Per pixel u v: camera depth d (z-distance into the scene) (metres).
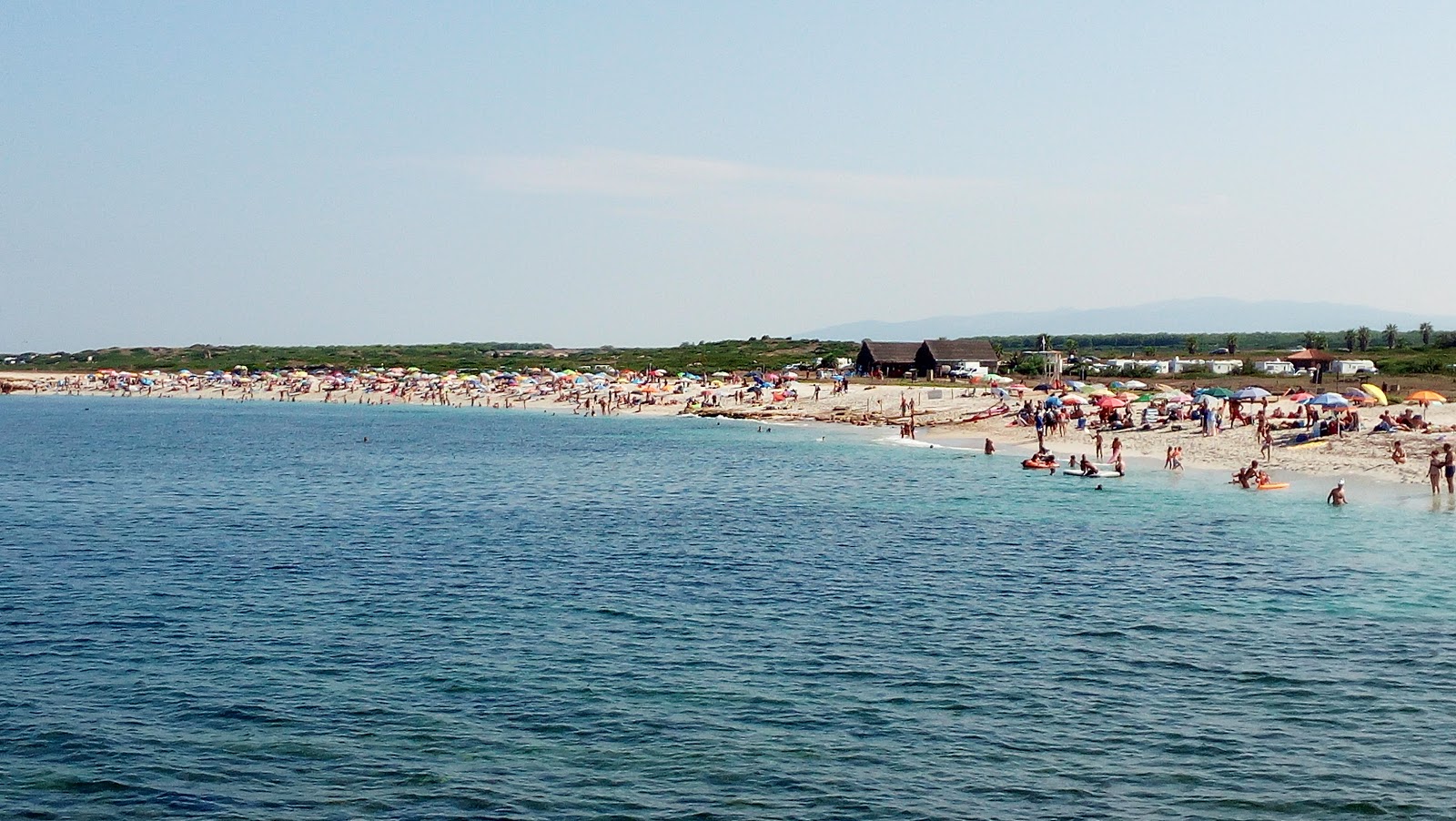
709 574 45.81
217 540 55.81
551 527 59.41
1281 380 140.25
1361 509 59.97
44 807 23.84
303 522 62.16
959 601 40.53
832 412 144.50
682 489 77.19
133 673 32.53
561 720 28.39
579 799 23.92
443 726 28.06
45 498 74.56
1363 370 147.12
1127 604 39.62
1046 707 28.97
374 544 54.06
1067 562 47.50
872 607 39.69
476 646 34.97
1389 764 25.19
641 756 26.08
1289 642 34.53
